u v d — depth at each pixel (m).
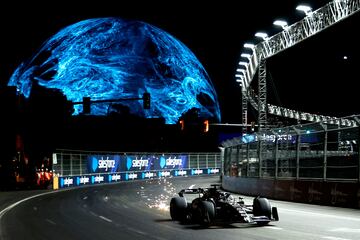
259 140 28.41
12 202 24.84
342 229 12.30
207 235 11.44
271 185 25.59
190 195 29.23
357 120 18.59
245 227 12.83
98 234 12.10
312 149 24.86
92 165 46.44
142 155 57.53
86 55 161.75
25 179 36.75
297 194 22.55
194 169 69.50
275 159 25.58
